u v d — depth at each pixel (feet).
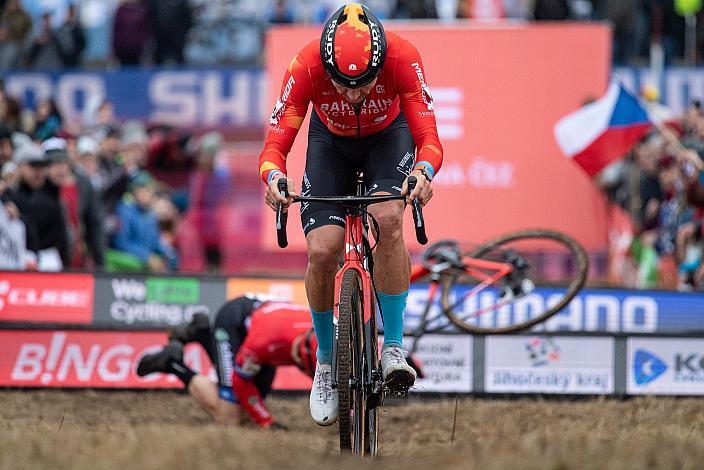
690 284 101.40
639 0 123.95
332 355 45.24
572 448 43.80
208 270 112.57
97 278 86.33
